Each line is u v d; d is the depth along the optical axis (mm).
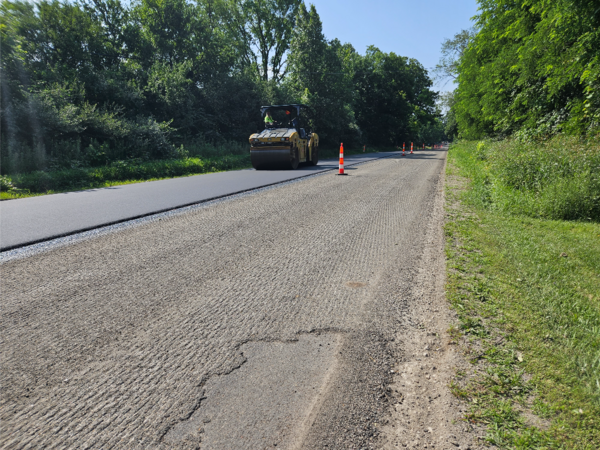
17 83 14398
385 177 11570
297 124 15617
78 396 1865
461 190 8648
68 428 1653
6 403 1809
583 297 2883
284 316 2723
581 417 1671
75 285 3301
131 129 16844
